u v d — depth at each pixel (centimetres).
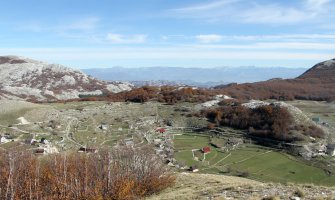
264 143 11181
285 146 10625
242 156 10075
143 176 3572
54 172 3419
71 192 3173
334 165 9006
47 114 13538
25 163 3525
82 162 3525
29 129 11669
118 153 3784
